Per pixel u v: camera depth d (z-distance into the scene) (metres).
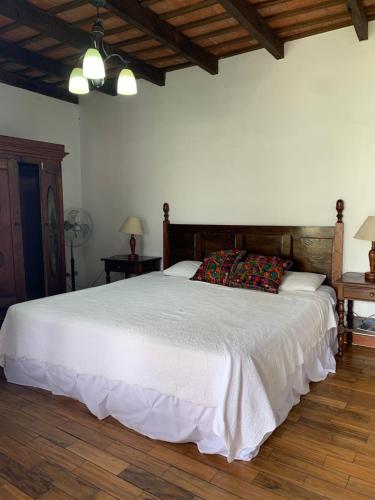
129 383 2.17
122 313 2.59
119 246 5.11
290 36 3.50
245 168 3.95
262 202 3.89
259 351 2.03
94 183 5.24
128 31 3.45
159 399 2.07
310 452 1.98
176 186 4.47
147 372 2.10
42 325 2.59
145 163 4.70
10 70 4.41
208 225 4.18
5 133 4.48
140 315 2.54
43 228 4.16
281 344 2.24
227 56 3.91
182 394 1.99
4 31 3.50
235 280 3.43
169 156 4.48
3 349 2.80
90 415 2.37
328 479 1.78
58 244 4.38
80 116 5.27
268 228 3.79
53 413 2.39
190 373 1.97
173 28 3.35
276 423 1.94
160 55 3.96
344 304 3.37
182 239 4.38
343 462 1.90
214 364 1.91
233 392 1.85
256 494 1.69
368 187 3.34
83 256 5.49
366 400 2.50
